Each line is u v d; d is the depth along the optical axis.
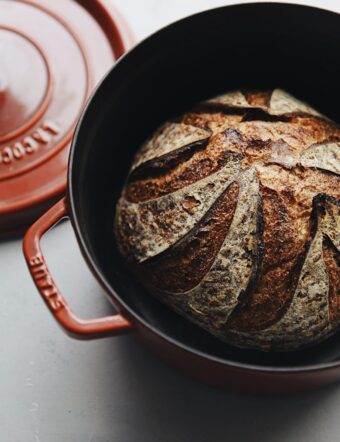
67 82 0.67
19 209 0.63
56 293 0.48
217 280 0.52
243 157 0.52
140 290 0.59
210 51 0.57
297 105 0.56
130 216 0.55
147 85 0.57
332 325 0.53
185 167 0.53
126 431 0.59
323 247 0.51
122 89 0.56
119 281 0.58
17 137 0.65
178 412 0.59
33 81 0.67
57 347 0.61
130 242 0.55
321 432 0.58
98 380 0.60
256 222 0.50
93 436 0.59
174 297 0.54
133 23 0.70
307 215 0.51
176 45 0.55
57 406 0.60
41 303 0.62
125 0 0.70
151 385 0.60
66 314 0.47
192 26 0.54
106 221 0.59
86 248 0.48
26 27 0.68
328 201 0.51
